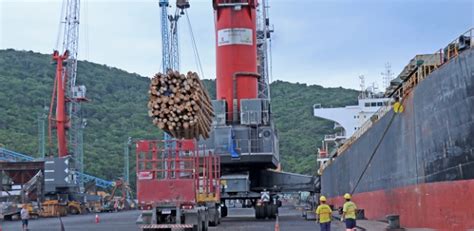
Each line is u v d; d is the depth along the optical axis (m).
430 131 24.39
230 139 38.59
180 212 25.77
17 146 151.75
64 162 90.38
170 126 19.34
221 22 41.94
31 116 180.50
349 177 48.47
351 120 76.38
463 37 22.06
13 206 68.19
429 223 24.50
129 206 126.31
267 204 45.34
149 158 26.08
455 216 21.66
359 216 38.69
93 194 121.31
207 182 30.67
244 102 39.88
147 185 25.84
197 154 27.20
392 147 31.86
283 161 172.38
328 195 66.44
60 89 106.94
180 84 19.34
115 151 180.00
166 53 109.62
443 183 22.83
